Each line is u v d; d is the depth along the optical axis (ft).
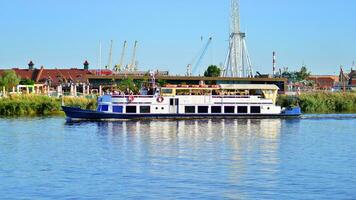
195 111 419.13
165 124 386.73
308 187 184.75
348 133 341.82
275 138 313.94
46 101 483.51
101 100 409.90
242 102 425.69
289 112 435.94
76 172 208.85
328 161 234.38
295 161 233.96
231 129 358.84
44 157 242.99
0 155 248.32
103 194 175.63
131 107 410.11
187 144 285.43
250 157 243.81
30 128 357.20
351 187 185.06
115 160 235.20
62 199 170.09
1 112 470.80
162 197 171.94
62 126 369.71
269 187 184.65
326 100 579.48
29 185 187.42
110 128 358.64
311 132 346.33
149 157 242.99
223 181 193.06
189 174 204.74
